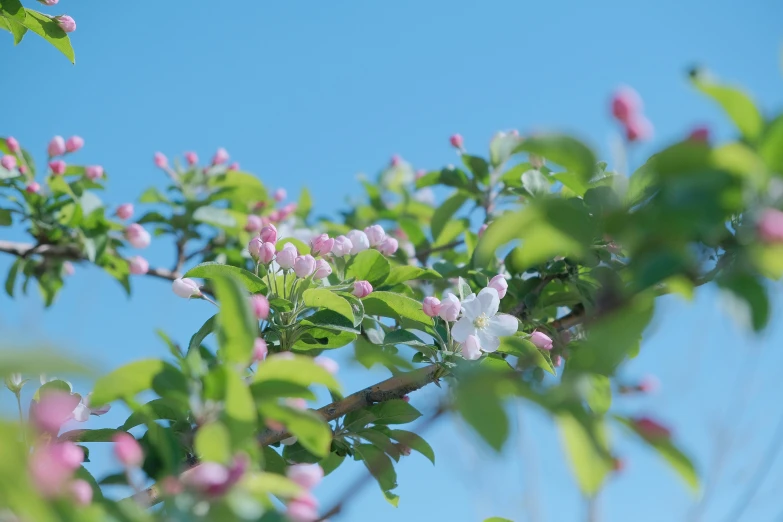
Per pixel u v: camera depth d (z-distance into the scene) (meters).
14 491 0.60
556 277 0.99
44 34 1.09
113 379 0.73
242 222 1.28
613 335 0.67
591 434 0.65
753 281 0.67
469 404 0.65
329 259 1.00
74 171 1.26
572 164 0.67
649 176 0.74
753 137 0.67
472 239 1.10
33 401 0.80
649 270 0.66
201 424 0.73
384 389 0.89
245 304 0.73
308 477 0.74
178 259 1.28
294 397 0.73
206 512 0.68
